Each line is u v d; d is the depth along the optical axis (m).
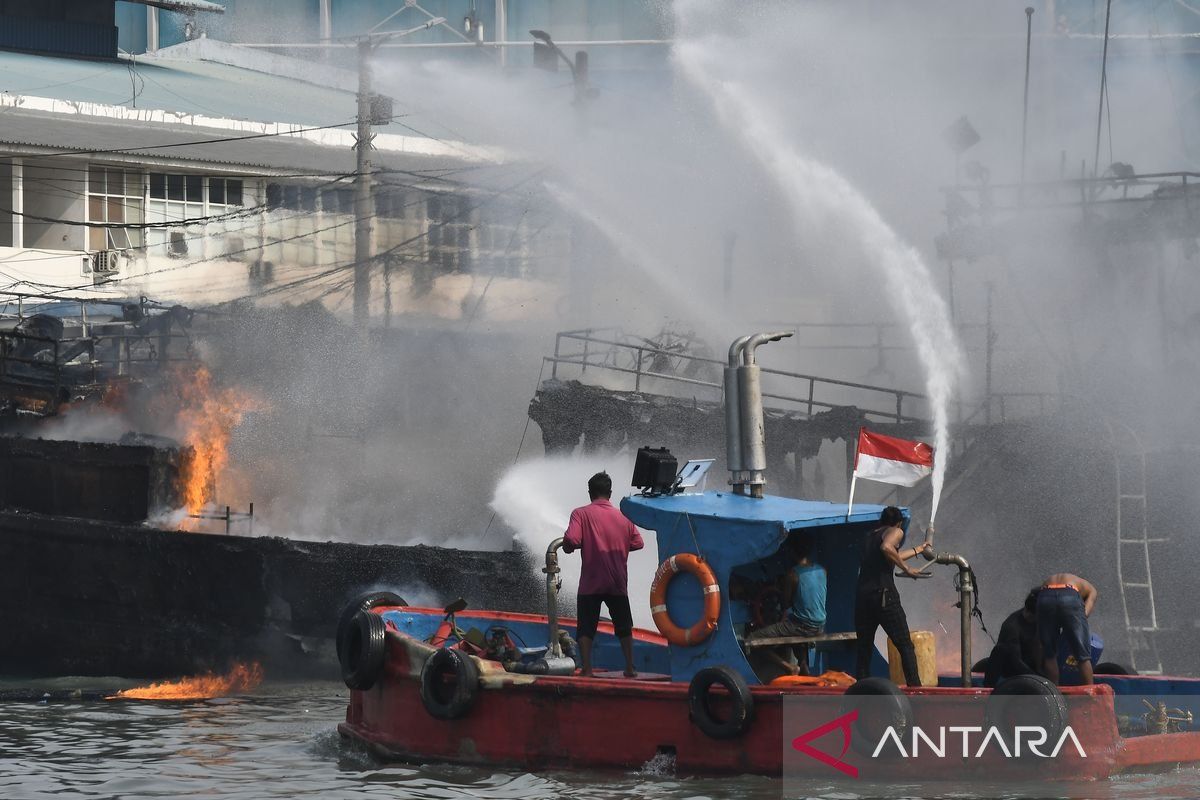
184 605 94.12
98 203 159.12
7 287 152.12
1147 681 55.69
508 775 53.84
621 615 55.88
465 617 65.94
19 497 103.94
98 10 197.38
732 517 52.06
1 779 54.91
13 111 161.50
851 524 55.16
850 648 55.69
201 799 50.91
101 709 76.75
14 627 100.88
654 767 52.03
